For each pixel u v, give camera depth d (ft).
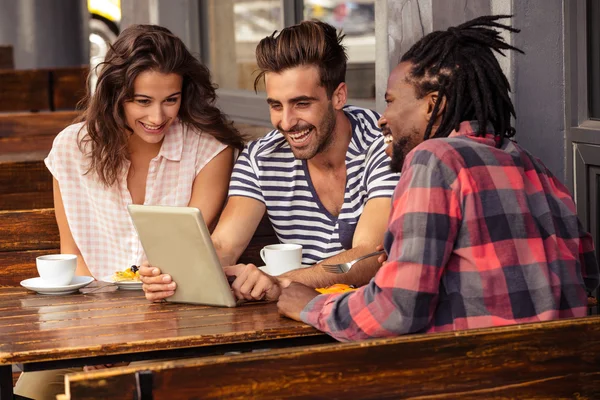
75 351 7.73
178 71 11.34
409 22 13.30
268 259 10.37
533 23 11.93
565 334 7.14
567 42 11.67
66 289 10.05
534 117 12.04
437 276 7.63
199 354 8.39
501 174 7.86
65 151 11.75
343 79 10.84
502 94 8.41
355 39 17.16
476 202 7.70
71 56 43.47
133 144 11.87
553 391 7.13
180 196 12.01
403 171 7.98
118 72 11.16
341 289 9.32
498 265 7.68
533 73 11.97
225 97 22.02
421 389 6.81
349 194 11.10
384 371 6.70
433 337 6.82
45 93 28.60
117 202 11.84
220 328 8.35
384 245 7.95
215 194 12.09
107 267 11.93
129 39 11.24
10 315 9.01
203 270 9.20
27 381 10.75
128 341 7.92
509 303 7.68
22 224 11.78
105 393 6.06
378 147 10.93
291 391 6.48
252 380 6.38
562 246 8.20
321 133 10.70
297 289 8.80
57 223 11.91
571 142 11.78
